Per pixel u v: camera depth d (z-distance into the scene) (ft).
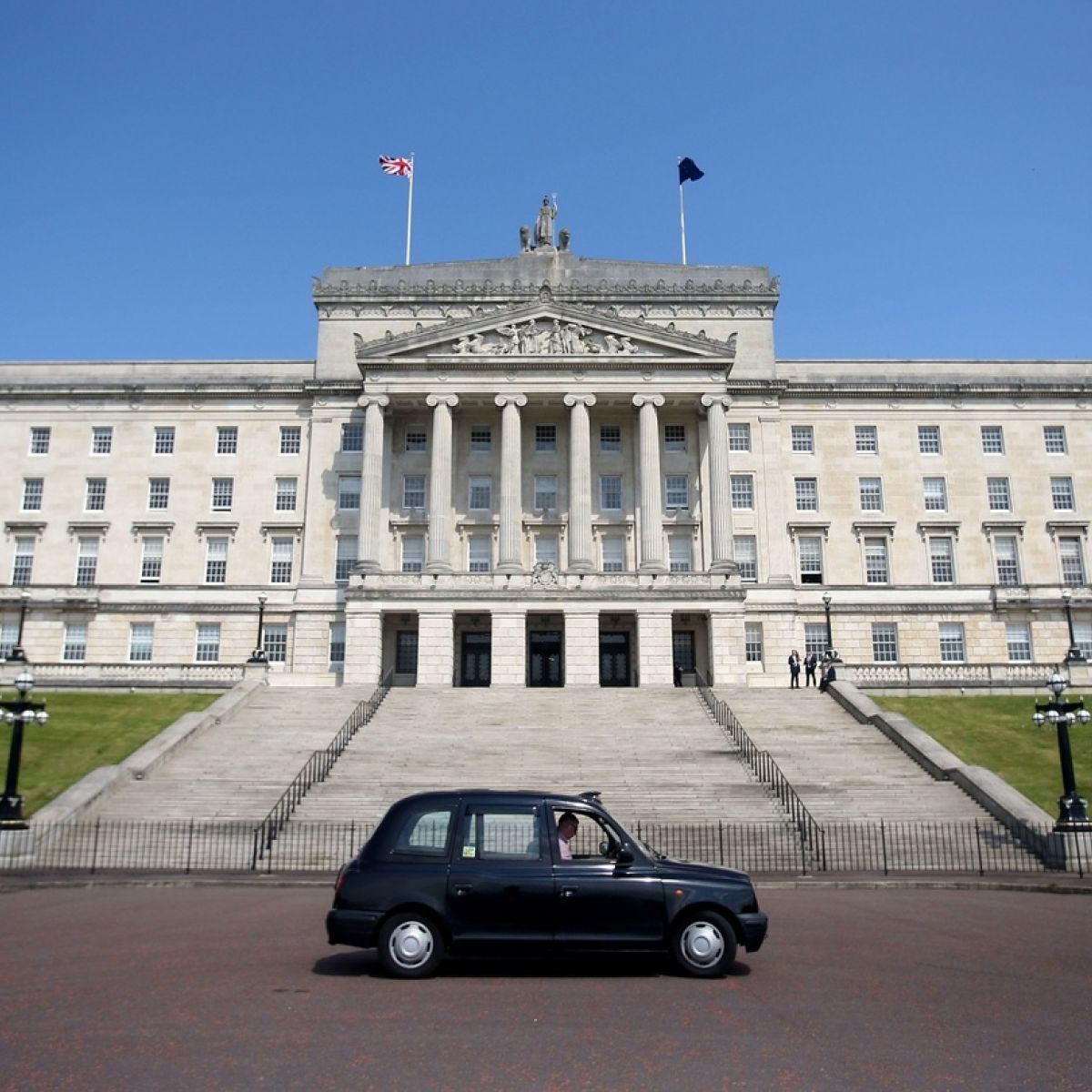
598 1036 36.91
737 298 255.70
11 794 105.81
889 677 203.21
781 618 236.22
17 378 261.44
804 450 251.19
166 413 253.85
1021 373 261.03
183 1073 32.27
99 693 191.83
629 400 234.17
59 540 247.91
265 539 245.24
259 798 124.77
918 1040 36.96
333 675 232.73
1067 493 250.57
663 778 132.46
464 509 241.14
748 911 48.47
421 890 47.29
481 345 233.76
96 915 70.03
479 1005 41.68
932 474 250.16
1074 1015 41.24
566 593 215.31
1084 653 239.30
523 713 167.53
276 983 45.88
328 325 256.73
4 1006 41.14
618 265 268.41
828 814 119.03
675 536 239.91
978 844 102.63
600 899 47.52
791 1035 37.50
